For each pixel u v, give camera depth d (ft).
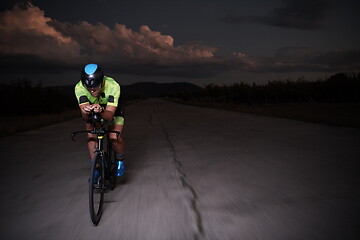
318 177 14.42
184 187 13.64
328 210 10.41
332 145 22.17
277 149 21.54
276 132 29.96
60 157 21.49
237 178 14.78
